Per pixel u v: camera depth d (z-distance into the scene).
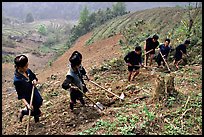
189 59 15.28
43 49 61.00
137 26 30.95
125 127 7.70
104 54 25.42
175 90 9.21
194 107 8.46
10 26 90.69
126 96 10.34
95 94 10.41
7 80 30.89
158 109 8.60
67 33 85.06
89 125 8.39
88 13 54.91
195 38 16.64
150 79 12.45
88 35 45.97
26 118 9.84
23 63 7.89
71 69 8.80
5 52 50.41
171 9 37.66
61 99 10.97
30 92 8.16
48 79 19.34
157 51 16.69
